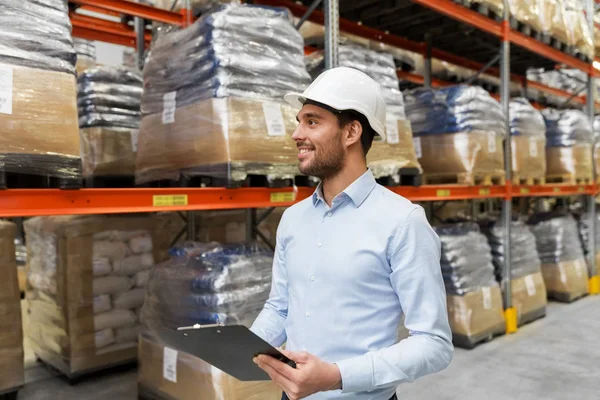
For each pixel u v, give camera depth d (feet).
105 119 11.75
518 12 17.74
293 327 5.42
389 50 19.40
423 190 14.23
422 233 4.90
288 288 5.66
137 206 8.59
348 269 5.01
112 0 13.37
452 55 21.83
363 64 12.77
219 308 9.46
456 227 16.43
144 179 10.87
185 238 17.07
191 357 9.70
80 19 17.87
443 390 12.37
